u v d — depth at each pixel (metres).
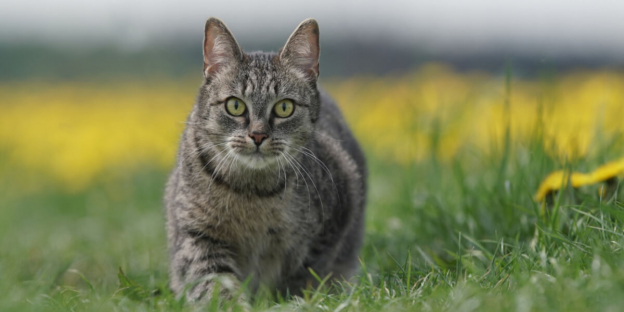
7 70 17.52
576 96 9.73
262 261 5.34
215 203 5.02
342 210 5.64
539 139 6.22
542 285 3.79
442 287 4.22
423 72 11.21
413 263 5.21
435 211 6.30
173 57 16.02
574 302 3.46
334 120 6.50
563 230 5.03
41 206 10.99
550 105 6.82
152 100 14.71
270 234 5.18
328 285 5.57
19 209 10.64
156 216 8.90
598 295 3.55
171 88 15.66
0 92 16.34
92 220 9.34
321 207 5.37
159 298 4.92
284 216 5.14
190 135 5.32
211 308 4.12
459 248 4.91
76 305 4.48
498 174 6.12
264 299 4.66
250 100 5.14
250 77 5.16
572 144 6.48
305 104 5.34
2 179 12.18
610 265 3.79
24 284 5.33
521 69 8.46
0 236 7.81
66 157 12.80
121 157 12.80
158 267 6.13
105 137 13.22
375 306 3.96
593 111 8.16
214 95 5.22
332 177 5.61
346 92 11.97
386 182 8.66
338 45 15.14
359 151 6.70
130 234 7.94
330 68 14.97
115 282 5.88
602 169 5.41
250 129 5.02
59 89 16.58
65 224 9.37
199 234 5.06
